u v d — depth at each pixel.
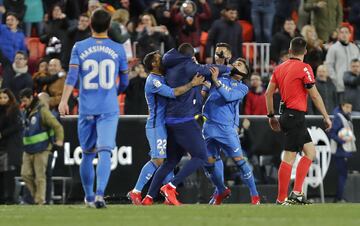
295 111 38.34
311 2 66.88
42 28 64.50
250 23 68.81
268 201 51.25
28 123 48.72
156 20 63.50
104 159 33.47
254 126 52.41
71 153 50.84
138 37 59.84
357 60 58.44
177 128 39.94
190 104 40.00
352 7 72.56
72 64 33.53
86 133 34.06
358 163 53.88
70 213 31.83
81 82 33.66
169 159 40.72
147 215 30.58
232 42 61.81
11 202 50.81
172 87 39.81
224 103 41.97
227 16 61.84
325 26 66.94
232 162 51.28
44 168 48.88
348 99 58.25
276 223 27.28
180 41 63.31
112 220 28.66
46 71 55.12
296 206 36.19
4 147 50.31
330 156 52.81
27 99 48.91
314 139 52.75
